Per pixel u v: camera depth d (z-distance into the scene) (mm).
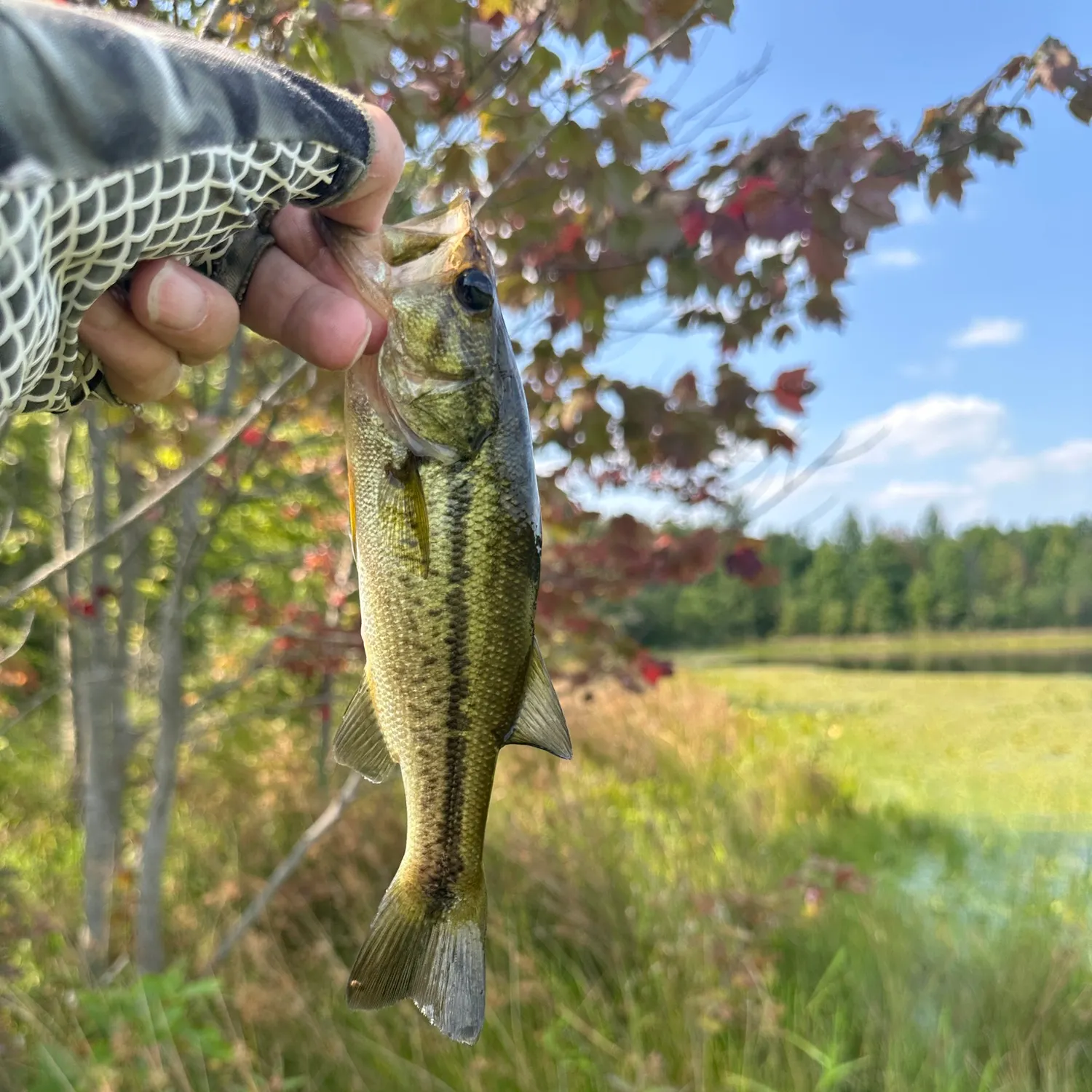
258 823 1108
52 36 208
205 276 273
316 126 247
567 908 867
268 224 287
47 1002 698
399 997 318
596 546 738
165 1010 602
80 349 268
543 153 535
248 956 780
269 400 498
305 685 1310
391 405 310
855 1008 746
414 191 549
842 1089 654
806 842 1212
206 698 775
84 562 980
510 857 969
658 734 1818
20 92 200
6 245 198
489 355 315
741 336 608
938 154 515
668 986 706
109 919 817
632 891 895
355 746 329
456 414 312
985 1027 712
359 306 284
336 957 778
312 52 461
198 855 1033
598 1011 725
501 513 319
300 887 917
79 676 980
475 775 326
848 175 509
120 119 212
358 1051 680
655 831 1111
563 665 887
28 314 203
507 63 516
